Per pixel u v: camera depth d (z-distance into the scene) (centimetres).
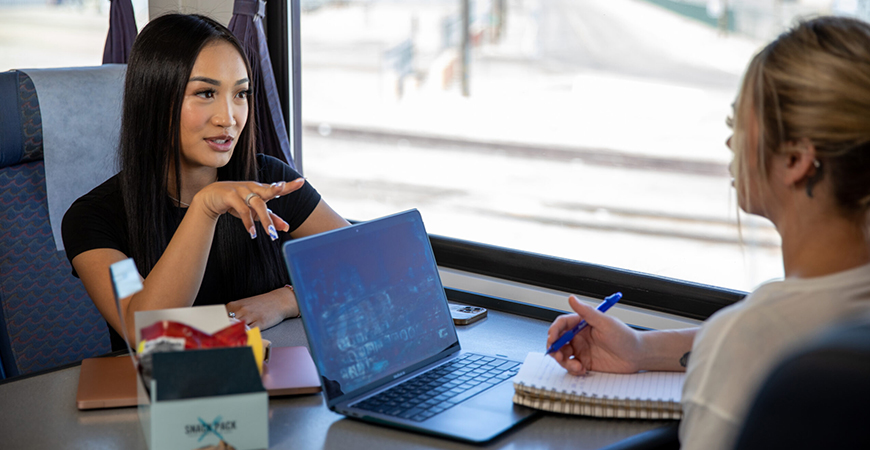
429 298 103
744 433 47
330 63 1739
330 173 1088
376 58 1739
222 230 130
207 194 106
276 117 165
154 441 72
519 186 1057
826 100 65
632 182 1069
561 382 90
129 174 124
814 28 69
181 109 122
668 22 1653
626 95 1580
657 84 1628
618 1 1716
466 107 1551
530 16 1794
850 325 46
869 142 64
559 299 143
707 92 1545
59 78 144
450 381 95
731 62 1622
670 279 135
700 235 813
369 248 97
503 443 80
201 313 83
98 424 84
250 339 88
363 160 1158
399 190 1015
